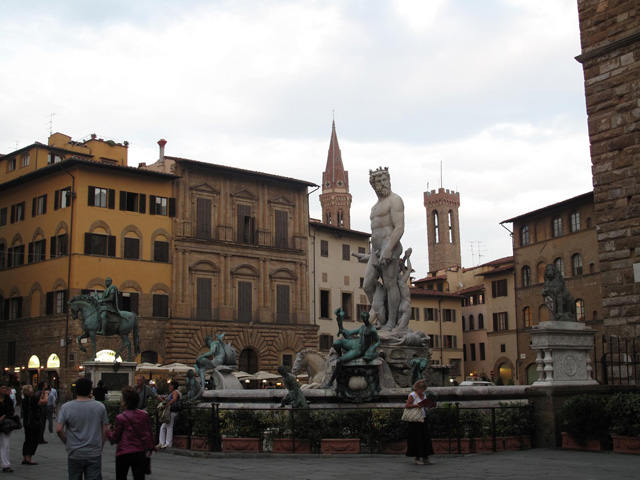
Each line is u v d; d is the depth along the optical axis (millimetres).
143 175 69188
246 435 19625
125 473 11523
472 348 95938
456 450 18703
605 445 18859
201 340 69688
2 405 17219
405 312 24109
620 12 23656
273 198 77938
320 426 18984
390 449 18766
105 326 32781
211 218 73312
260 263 75562
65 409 11312
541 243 80562
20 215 71250
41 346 65312
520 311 84125
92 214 65562
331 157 188500
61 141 76000
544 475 14656
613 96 23750
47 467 18406
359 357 19922
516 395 21125
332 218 185000
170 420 21203
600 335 71500
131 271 67062
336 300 82562
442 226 189750
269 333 74625
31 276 68188
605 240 23609
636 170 22938
